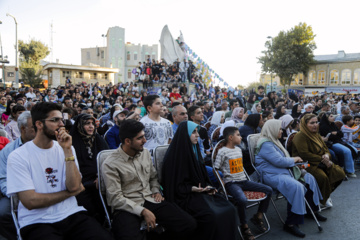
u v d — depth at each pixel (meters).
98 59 53.97
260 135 4.34
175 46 21.31
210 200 3.17
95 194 3.23
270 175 3.97
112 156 2.94
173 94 10.16
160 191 3.27
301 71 41.00
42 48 47.75
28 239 2.29
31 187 2.33
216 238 2.90
